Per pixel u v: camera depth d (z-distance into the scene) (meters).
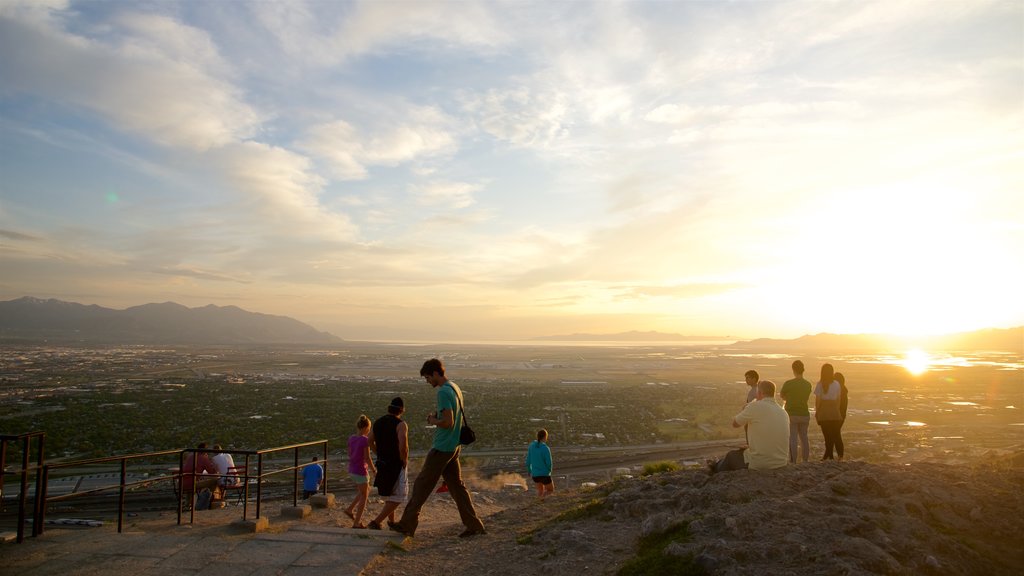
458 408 8.91
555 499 11.43
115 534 7.96
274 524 9.02
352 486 29.64
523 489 20.97
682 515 7.32
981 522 6.50
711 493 7.80
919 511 6.69
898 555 5.71
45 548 7.23
